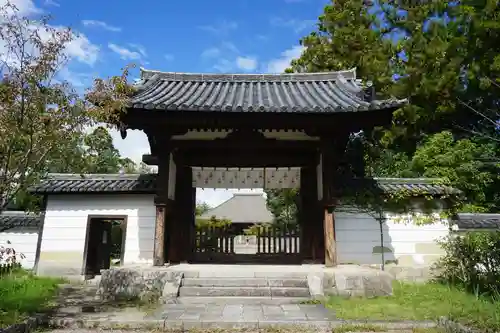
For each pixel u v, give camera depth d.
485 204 16.66
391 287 8.38
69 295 8.83
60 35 6.77
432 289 8.47
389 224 11.13
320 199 10.84
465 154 16.42
